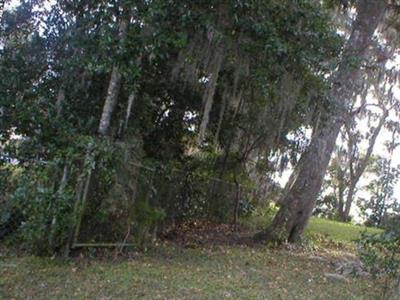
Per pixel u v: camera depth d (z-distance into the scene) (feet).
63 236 22.39
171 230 34.96
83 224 23.72
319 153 38.86
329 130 38.14
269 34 27.50
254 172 48.44
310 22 28.73
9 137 26.55
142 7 25.72
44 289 18.02
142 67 29.30
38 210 21.52
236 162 44.09
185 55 27.86
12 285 17.99
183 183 37.01
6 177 23.08
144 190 27.94
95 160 23.54
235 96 33.73
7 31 30.40
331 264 32.04
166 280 21.35
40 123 26.08
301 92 32.35
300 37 28.89
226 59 29.89
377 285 25.86
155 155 35.27
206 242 34.04
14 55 29.01
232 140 41.11
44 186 22.31
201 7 26.40
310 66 30.09
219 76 32.60
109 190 24.48
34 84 29.14
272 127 37.91
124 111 28.99
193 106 35.70
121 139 28.40
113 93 27.30
